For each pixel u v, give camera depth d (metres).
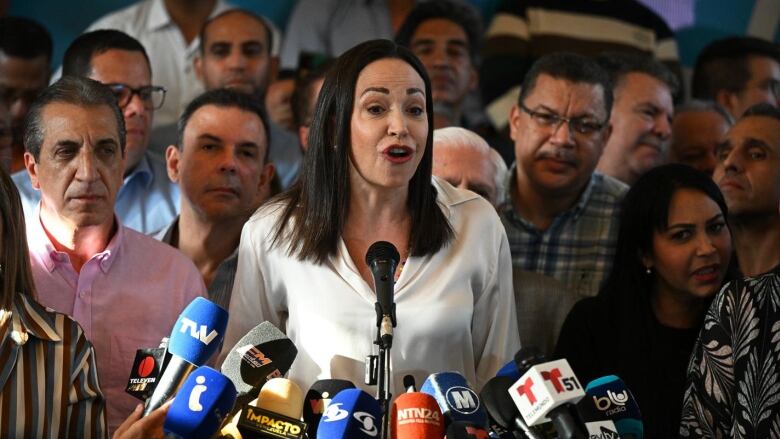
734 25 7.23
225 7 6.79
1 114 4.85
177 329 3.12
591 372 4.04
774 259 4.69
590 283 4.68
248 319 3.68
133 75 5.05
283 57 6.95
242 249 3.70
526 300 4.27
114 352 3.81
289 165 5.91
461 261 3.60
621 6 7.03
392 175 3.45
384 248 3.24
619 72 5.59
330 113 3.54
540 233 4.73
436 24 6.56
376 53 3.52
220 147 4.53
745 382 3.44
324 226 3.55
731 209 4.68
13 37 5.97
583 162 4.64
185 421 2.87
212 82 6.24
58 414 3.25
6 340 3.23
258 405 2.96
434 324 3.51
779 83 6.57
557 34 6.91
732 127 4.78
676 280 4.06
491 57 6.84
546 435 2.98
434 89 6.52
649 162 5.52
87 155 3.71
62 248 3.81
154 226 5.08
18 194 3.33
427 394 2.95
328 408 2.90
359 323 3.51
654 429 3.93
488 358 3.69
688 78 7.14
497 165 4.55
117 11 6.73
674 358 4.03
